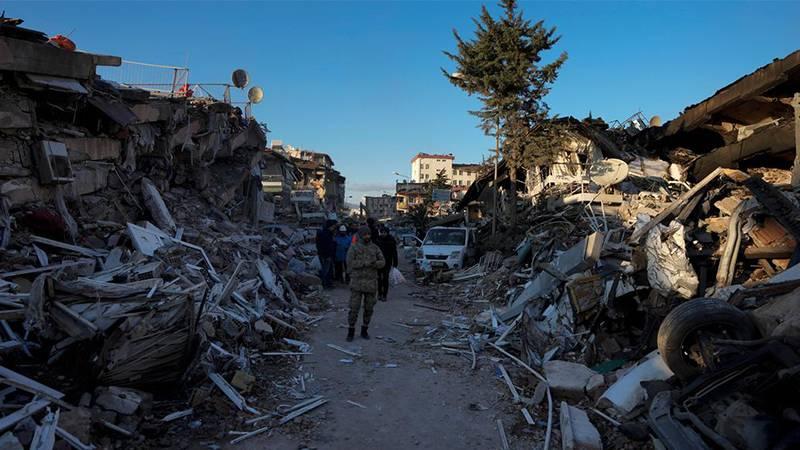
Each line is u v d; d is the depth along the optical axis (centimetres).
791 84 1312
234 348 650
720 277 681
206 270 861
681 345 444
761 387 349
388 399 576
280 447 450
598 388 557
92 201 944
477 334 858
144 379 471
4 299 509
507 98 1853
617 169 1606
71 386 448
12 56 727
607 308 732
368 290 810
